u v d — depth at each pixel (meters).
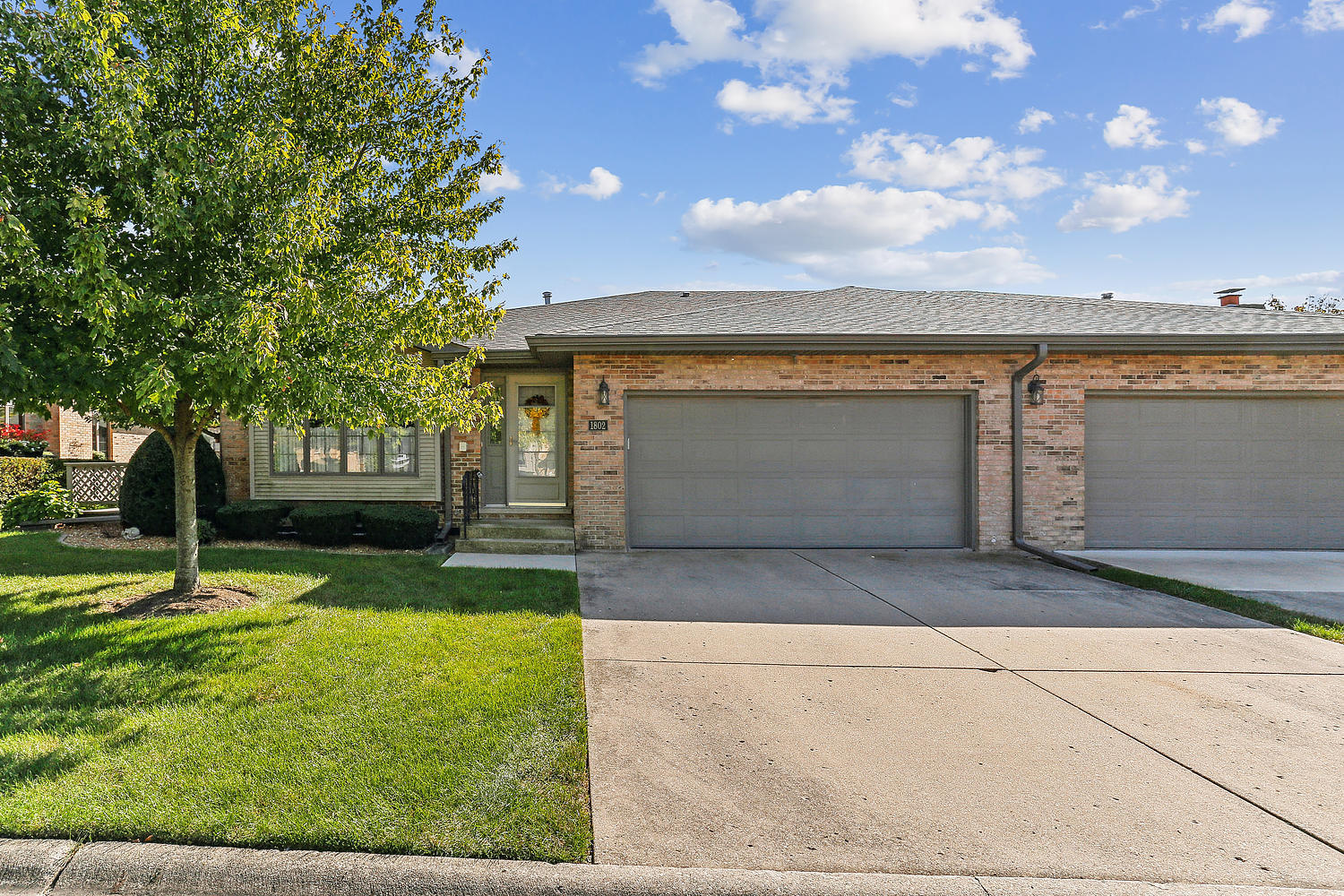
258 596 5.90
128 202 4.47
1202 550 9.30
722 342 8.70
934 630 5.47
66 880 2.30
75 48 4.23
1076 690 4.16
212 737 3.21
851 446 9.41
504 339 10.01
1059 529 9.30
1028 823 2.68
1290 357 9.25
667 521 9.33
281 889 2.28
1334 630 5.39
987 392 9.29
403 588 6.34
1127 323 9.80
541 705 3.66
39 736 3.18
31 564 7.04
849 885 2.28
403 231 5.79
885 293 13.24
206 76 4.88
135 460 8.92
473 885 2.28
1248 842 2.56
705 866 2.36
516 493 10.55
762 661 4.63
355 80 5.41
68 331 4.45
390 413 5.37
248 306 4.05
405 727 3.36
